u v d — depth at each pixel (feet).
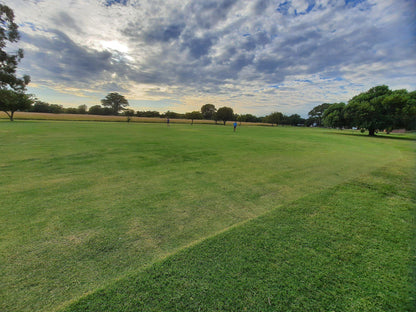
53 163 20.80
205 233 8.29
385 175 18.25
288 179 16.71
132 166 20.43
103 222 9.13
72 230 8.39
